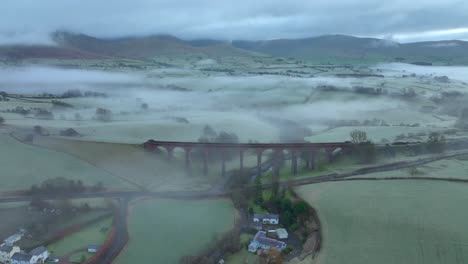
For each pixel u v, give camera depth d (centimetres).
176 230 18012
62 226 18075
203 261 15375
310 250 16762
